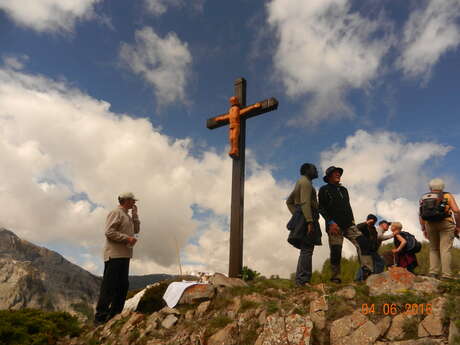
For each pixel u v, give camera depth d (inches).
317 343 143.2
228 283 217.0
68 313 242.1
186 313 193.5
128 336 187.2
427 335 130.3
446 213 187.0
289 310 160.9
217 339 161.0
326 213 213.3
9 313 222.2
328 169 221.5
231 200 298.7
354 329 140.9
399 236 223.5
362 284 173.0
